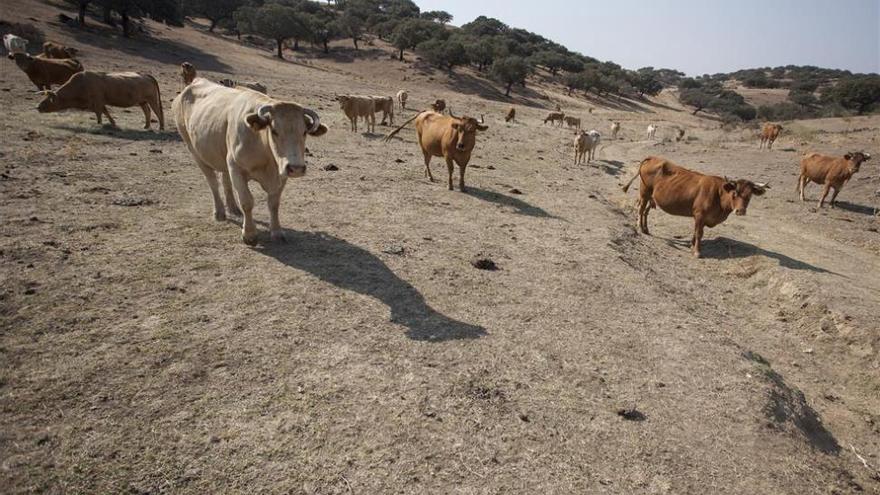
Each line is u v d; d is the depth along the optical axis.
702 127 60.31
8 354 4.15
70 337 4.45
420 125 11.94
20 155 9.03
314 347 4.77
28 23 35.78
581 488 3.67
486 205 10.53
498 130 26.52
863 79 87.44
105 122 13.23
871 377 6.56
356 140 16.11
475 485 3.55
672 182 10.43
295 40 83.12
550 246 8.57
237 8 77.44
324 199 9.19
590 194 13.62
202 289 5.49
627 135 39.62
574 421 4.34
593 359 5.36
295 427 3.82
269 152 6.15
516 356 5.15
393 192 10.31
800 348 7.18
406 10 148.00
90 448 3.43
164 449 3.50
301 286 5.83
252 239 6.69
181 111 7.31
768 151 26.00
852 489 4.26
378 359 4.73
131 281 5.45
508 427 4.14
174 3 54.84
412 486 3.47
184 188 8.64
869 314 7.56
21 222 6.39
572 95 96.19
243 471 3.41
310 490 3.34
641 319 6.42
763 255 9.84
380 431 3.89
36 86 16.73
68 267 5.53
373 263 6.73
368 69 77.31
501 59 78.69
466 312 5.89
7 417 3.58
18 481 3.14
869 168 20.08
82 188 7.90
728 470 4.08
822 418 5.55
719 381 5.26
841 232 13.12
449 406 4.26
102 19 49.06
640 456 4.07
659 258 9.59
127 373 4.12
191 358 4.39
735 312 8.03
